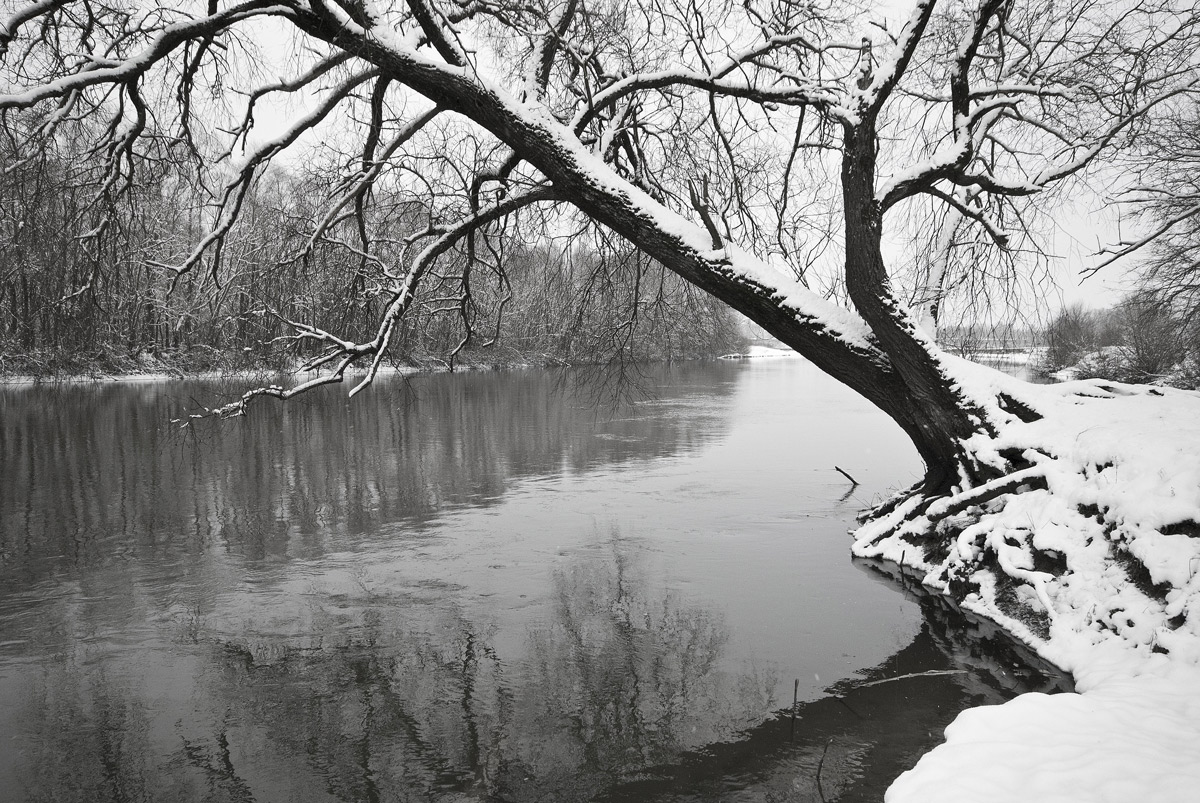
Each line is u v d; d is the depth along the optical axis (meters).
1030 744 4.01
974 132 10.33
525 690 6.29
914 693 6.04
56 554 10.51
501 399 33.09
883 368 9.34
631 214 9.14
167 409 26.80
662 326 13.09
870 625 7.53
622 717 5.80
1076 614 6.63
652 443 20.70
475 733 5.62
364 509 13.14
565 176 9.03
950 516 9.04
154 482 15.56
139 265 10.05
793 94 8.93
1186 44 8.85
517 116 8.87
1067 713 4.46
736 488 14.66
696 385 46.16
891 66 8.49
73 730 5.72
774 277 9.36
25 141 8.05
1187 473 6.62
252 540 11.18
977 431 8.96
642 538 11.04
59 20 8.45
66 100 8.12
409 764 5.23
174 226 10.86
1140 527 6.58
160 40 8.12
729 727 5.61
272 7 8.46
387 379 42.84
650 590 8.72
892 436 22.03
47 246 9.21
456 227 10.20
